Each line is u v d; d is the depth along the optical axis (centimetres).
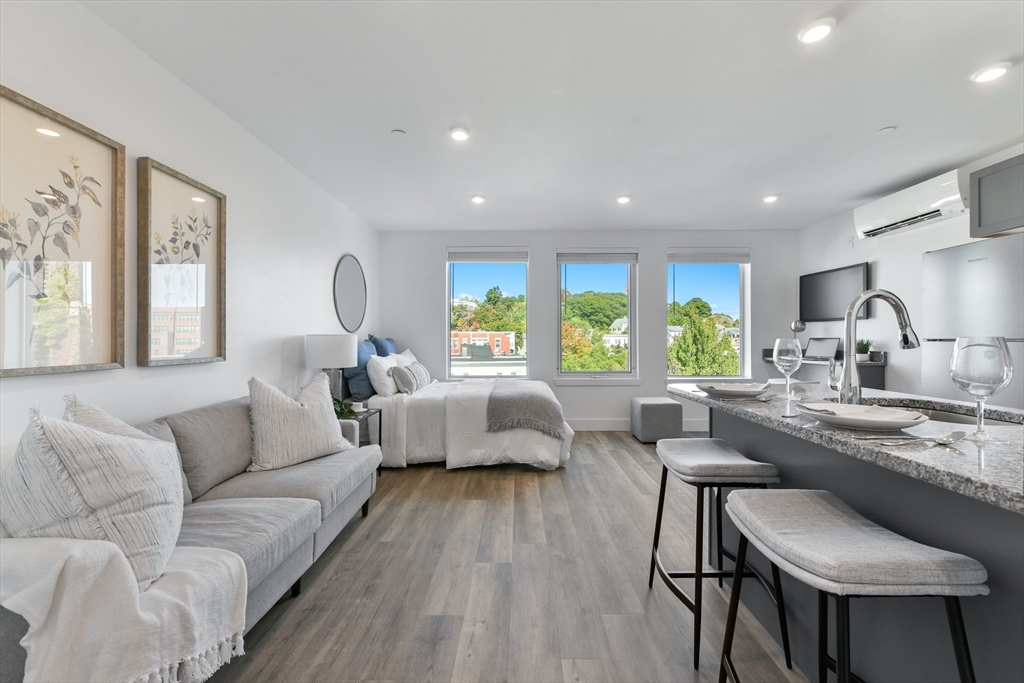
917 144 309
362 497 271
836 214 491
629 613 188
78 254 173
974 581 85
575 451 463
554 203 447
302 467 236
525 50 206
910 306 404
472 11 181
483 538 259
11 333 151
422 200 435
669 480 367
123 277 190
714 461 165
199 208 240
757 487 172
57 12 167
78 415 147
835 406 139
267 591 167
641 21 187
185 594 123
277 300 323
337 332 430
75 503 117
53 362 164
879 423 108
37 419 118
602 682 150
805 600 152
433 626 179
